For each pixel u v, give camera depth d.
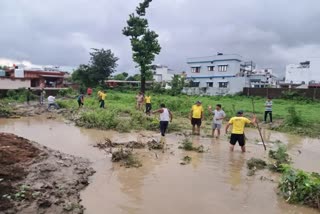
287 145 14.82
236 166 10.26
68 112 24.55
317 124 20.42
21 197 6.27
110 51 59.94
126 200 7.08
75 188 7.50
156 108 28.34
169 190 7.79
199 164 10.32
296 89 43.12
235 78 58.75
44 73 59.44
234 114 24.55
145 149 12.20
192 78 68.88
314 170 10.31
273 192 7.91
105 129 17.03
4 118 21.69
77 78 59.53
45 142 13.13
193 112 16.41
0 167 7.45
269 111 21.45
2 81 45.94
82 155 10.87
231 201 7.25
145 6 44.28
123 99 37.62
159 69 91.62
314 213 6.77
